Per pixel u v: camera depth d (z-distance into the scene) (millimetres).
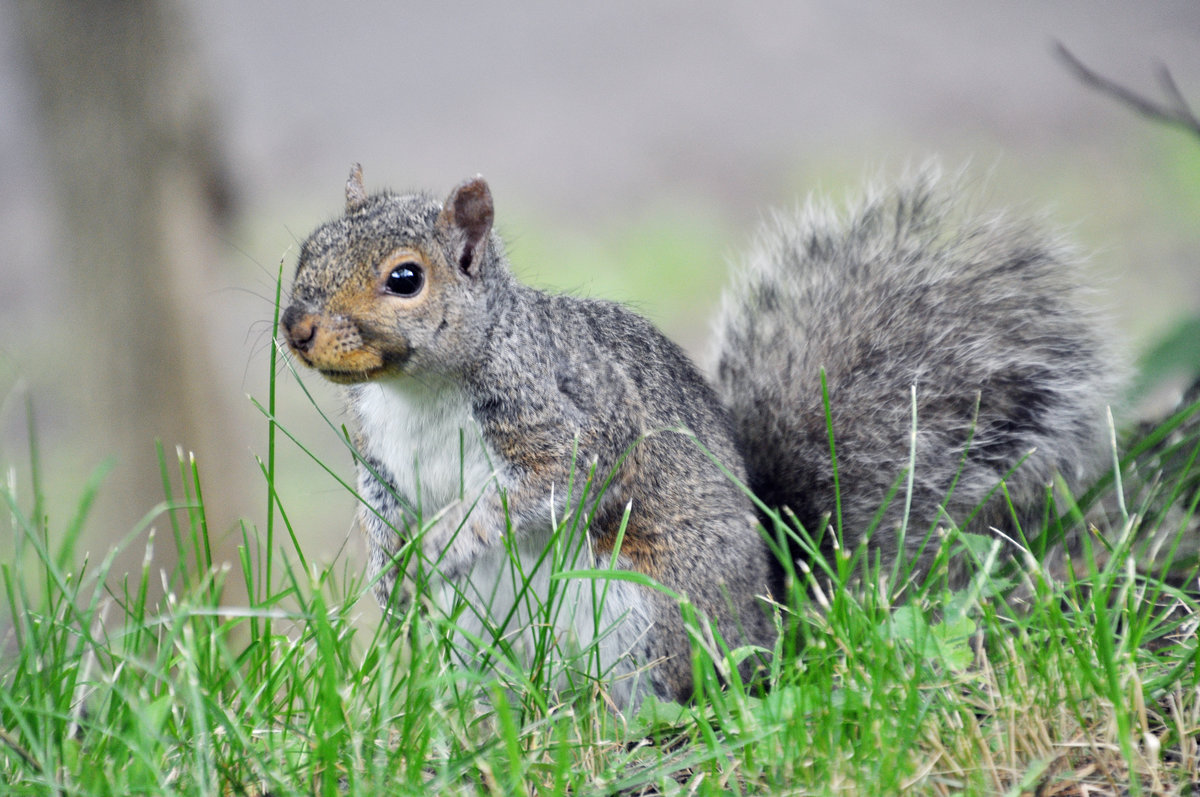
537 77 29453
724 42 30625
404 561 6953
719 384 9375
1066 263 9281
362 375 7301
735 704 6148
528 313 7824
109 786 5328
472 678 5816
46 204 13984
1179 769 5449
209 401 14484
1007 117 26000
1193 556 7875
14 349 19297
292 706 6363
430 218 7500
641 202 24328
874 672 5785
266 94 28641
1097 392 8766
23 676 6457
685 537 7887
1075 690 5871
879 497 8727
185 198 14062
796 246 9984
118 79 13547
